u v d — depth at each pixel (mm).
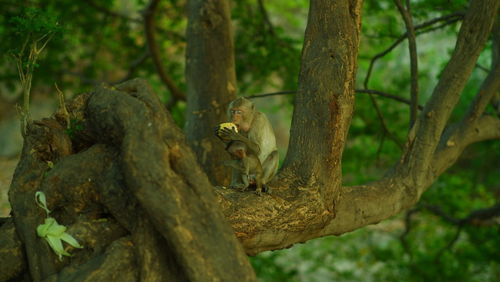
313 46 8719
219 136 8148
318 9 8680
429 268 20328
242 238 7676
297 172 8438
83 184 7105
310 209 8133
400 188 9773
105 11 19719
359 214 9133
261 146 8977
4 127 30375
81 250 6793
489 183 24328
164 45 22031
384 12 16922
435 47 28281
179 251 6336
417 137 9977
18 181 7180
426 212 20562
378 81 21359
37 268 6641
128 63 21828
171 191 6387
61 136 7531
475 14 9500
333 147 8430
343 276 24156
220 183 12531
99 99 7289
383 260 21891
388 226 27141
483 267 20234
